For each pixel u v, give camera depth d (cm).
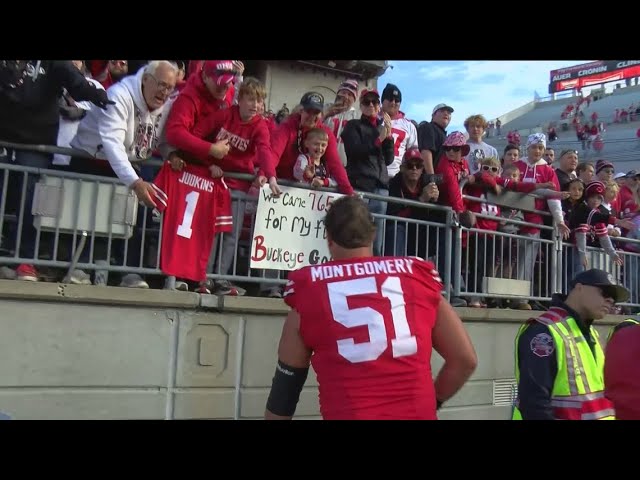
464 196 584
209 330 407
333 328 246
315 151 477
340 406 239
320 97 474
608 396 262
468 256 570
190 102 419
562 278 669
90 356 364
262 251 451
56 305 356
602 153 3347
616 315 669
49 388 351
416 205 536
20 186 390
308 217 475
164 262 407
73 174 387
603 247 697
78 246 390
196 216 423
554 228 654
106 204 396
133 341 378
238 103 442
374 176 539
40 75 376
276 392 263
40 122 385
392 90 671
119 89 393
